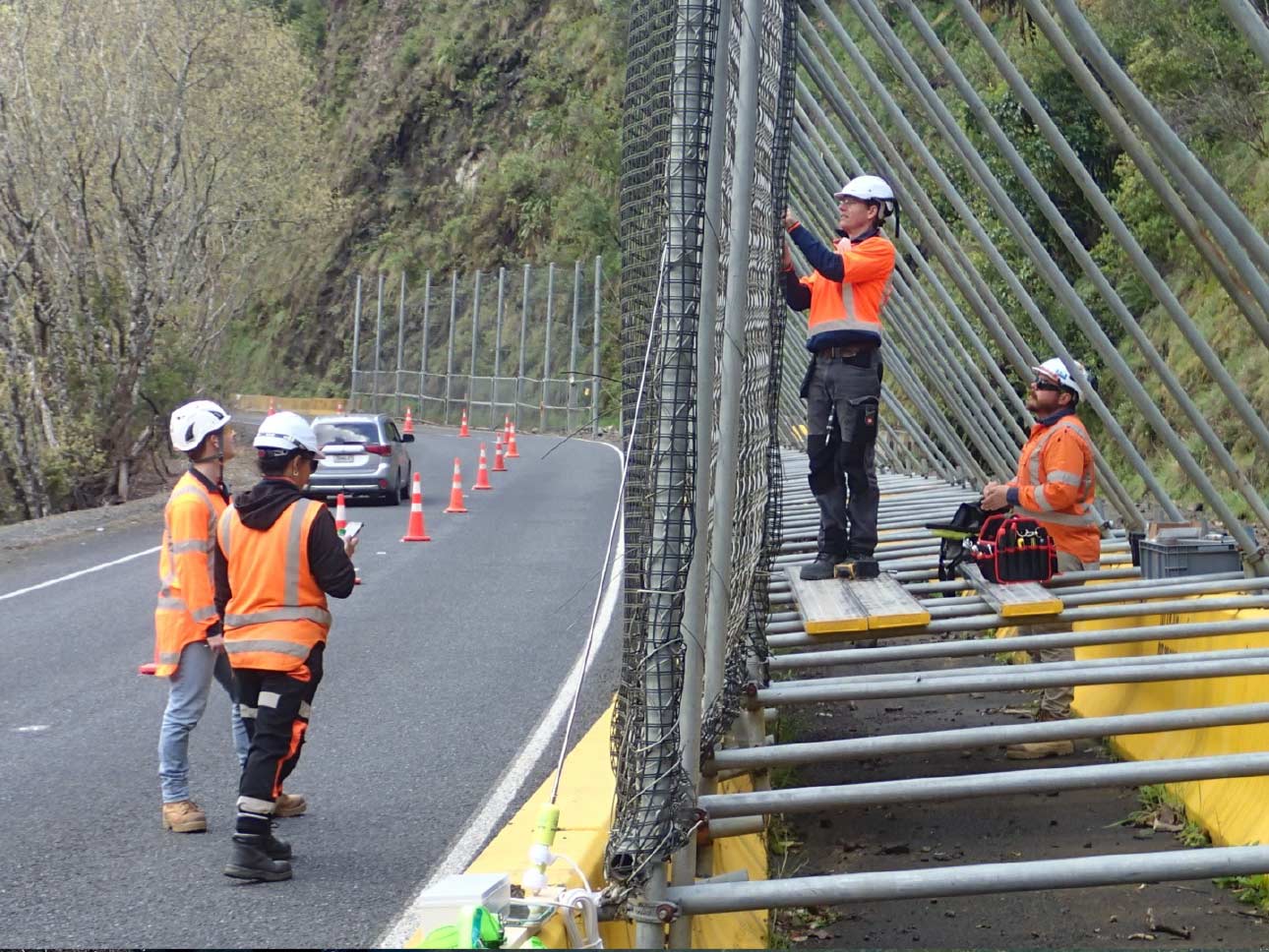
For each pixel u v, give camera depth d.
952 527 7.99
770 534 6.81
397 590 15.06
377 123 79.62
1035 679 5.57
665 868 3.78
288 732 6.23
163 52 32.34
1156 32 21.08
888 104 8.70
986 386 12.24
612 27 63.56
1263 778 6.26
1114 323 22.06
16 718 9.53
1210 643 7.49
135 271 29.42
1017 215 7.76
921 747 4.97
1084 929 5.60
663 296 3.71
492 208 68.50
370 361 73.56
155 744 8.74
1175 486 19.16
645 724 3.75
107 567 17.92
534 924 3.36
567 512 23.27
